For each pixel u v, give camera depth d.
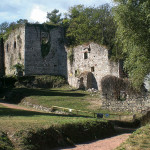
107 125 14.23
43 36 38.16
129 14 14.27
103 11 41.66
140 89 18.80
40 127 10.76
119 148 9.34
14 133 9.77
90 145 11.09
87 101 23.48
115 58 26.77
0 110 17.78
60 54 37.75
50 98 24.75
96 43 30.05
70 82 34.75
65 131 11.52
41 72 37.56
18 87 34.06
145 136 10.62
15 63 40.25
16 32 40.19
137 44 14.32
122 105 19.69
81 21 42.88
